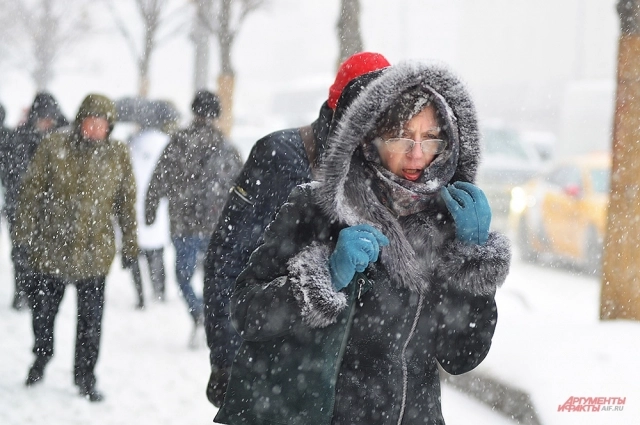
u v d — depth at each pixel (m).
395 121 4.77
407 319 4.78
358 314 4.73
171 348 13.95
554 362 8.83
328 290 4.53
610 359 8.82
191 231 13.98
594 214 22.27
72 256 10.95
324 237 4.76
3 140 15.97
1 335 14.54
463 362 5.15
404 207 4.86
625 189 10.33
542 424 8.16
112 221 11.29
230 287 6.36
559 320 10.38
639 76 10.13
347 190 4.74
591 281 20.88
